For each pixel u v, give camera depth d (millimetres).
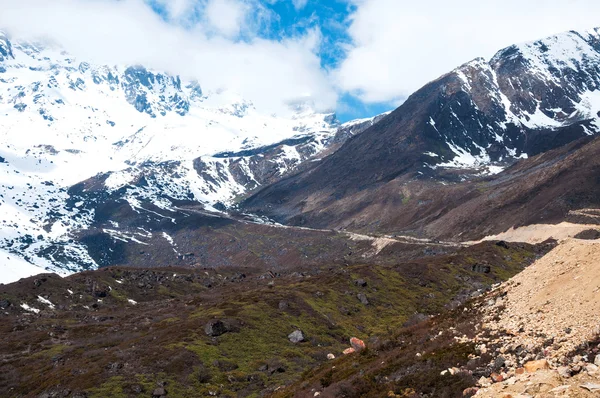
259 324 145375
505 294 53719
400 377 45438
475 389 35375
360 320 164625
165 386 108750
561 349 35250
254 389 107938
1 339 175500
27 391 117562
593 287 41156
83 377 112875
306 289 184125
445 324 54594
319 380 59000
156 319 179250
